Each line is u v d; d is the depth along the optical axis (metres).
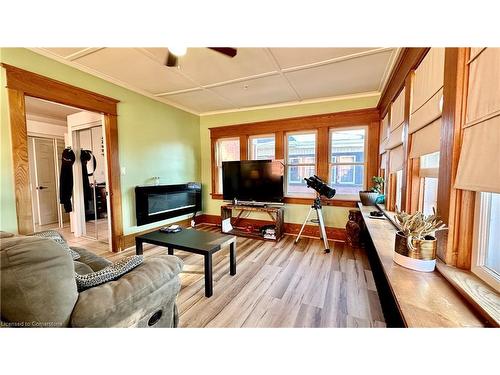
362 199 2.94
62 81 2.38
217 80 2.92
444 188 1.09
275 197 3.71
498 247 0.86
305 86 3.10
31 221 2.10
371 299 1.91
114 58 2.34
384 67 2.53
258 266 2.59
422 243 1.04
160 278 1.15
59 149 4.48
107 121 2.88
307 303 1.85
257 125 4.05
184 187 4.12
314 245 3.33
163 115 3.72
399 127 2.13
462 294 0.83
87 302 0.87
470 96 0.94
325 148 3.57
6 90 1.98
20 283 0.73
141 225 3.32
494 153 0.78
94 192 3.77
